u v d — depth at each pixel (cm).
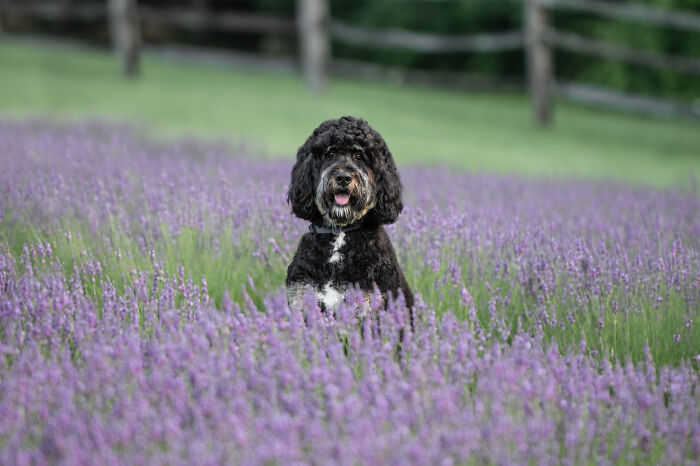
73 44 3194
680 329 689
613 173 1600
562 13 3319
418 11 3569
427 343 576
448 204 980
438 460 455
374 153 736
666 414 537
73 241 771
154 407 510
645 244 845
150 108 2078
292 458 444
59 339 580
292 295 697
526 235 841
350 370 552
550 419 504
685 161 1852
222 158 1258
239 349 577
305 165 738
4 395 508
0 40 3225
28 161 1062
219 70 2930
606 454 505
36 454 447
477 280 780
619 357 680
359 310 668
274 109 2206
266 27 2795
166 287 663
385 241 723
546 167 1677
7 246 752
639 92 3194
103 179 980
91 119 1666
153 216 853
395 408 502
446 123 2283
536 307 721
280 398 505
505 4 3366
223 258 809
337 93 2659
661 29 3166
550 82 2339
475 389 564
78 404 513
